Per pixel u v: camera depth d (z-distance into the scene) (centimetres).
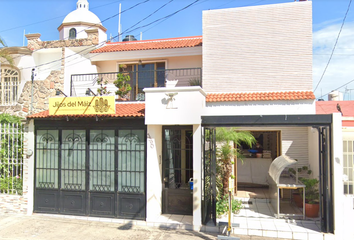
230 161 974
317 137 889
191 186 905
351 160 963
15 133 963
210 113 999
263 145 1355
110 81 1320
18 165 985
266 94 989
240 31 1048
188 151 920
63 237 751
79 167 925
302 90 989
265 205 999
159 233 779
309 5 997
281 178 968
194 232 786
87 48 1339
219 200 912
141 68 1329
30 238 744
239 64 1045
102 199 902
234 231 773
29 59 1348
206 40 1076
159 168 896
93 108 877
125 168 891
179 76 1254
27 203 941
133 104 1030
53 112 909
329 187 747
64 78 1172
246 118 775
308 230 750
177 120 810
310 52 990
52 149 946
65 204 926
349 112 1140
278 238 742
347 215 722
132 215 875
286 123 752
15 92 1285
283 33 1012
